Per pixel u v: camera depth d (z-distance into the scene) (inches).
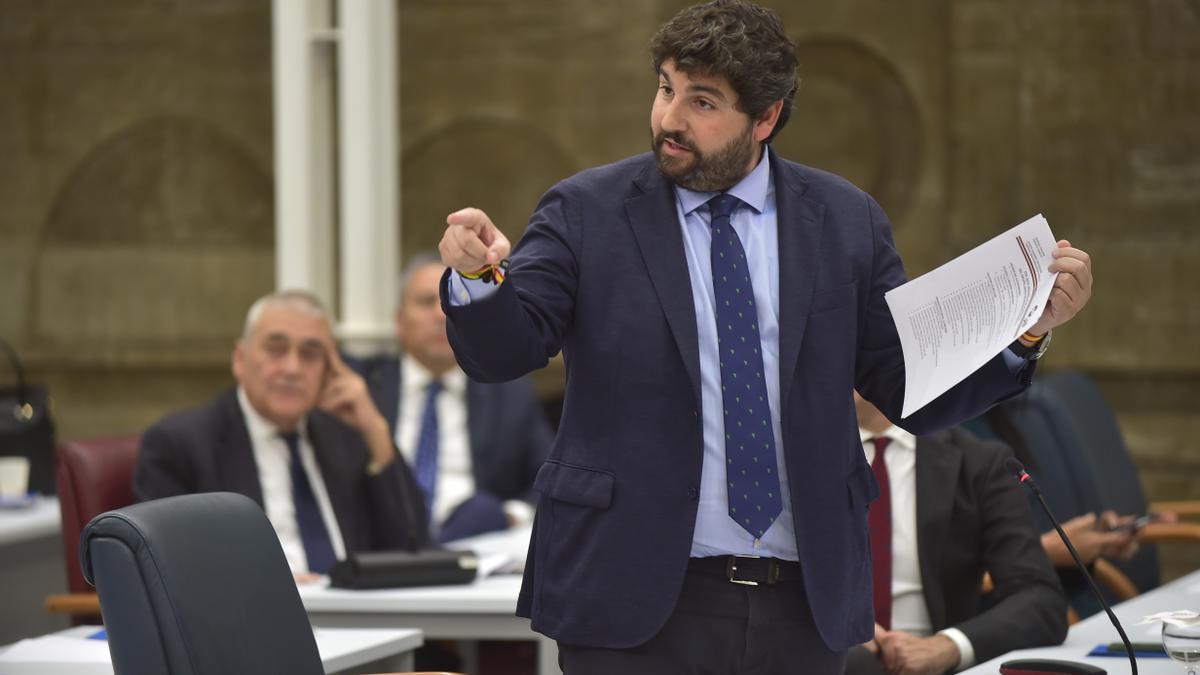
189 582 237.9
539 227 234.4
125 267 995.9
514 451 573.6
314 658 258.2
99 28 989.2
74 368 1000.9
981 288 226.5
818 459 227.9
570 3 953.5
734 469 225.3
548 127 958.4
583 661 227.0
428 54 966.4
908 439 368.5
